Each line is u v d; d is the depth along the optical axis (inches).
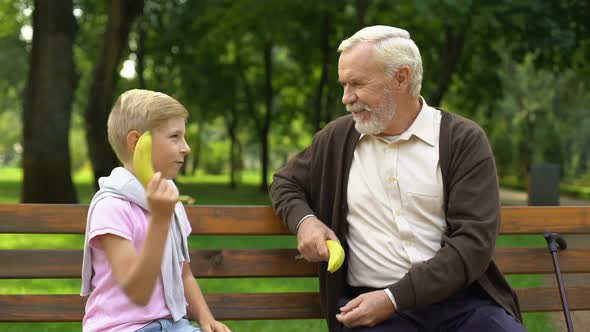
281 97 1178.0
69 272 121.4
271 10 701.3
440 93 633.0
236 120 1127.0
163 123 94.6
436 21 483.2
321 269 119.2
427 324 110.9
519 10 493.4
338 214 116.7
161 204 81.0
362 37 111.8
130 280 84.0
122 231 89.8
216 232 124.9
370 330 106.3
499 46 692.7
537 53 568.4
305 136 1605.6
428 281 103.8
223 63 1003.9
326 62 800.9
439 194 112.0
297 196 119.4
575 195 1059.3
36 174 494.0
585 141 1266.0
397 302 103.7
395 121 114.0
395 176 113.0
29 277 120.5
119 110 95.6
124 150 95.6
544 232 125.0
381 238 113.3
